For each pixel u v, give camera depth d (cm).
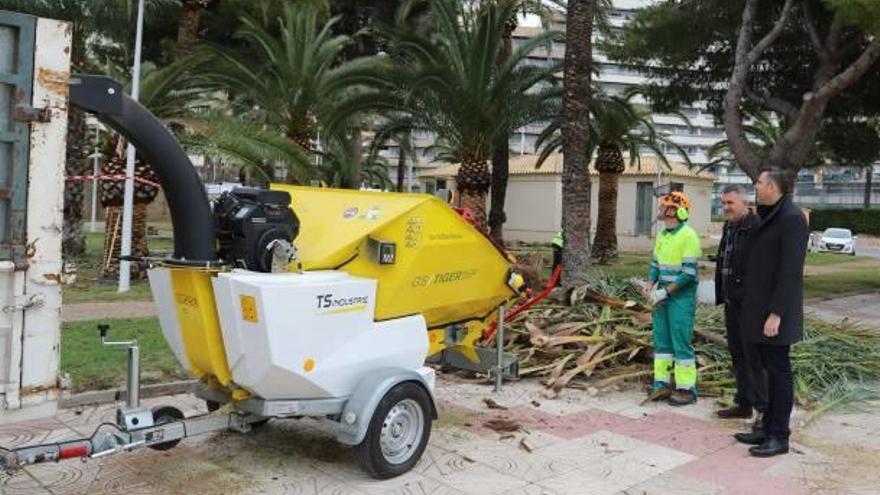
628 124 2366
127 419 462
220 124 1404
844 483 539
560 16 2767
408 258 564
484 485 515
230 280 467
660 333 755
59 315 389
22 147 370
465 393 752
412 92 1712
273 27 2509
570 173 1345
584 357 809
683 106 2188
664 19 1777
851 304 1639
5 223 371
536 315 905
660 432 648
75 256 1842
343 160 2417
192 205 479
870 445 627
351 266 535
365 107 1830
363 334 517
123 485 498
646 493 511
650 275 762
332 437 603
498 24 1702
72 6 1547
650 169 3562
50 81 375
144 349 850
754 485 532
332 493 493
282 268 500
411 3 2695
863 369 819
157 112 1420
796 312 587
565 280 1311
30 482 500
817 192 9238
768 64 1834
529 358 827
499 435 623
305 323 475
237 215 495
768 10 1645
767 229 599
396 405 517
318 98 1980
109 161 1478
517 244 3434
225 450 569
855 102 1808
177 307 504
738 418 693
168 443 502
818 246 4325
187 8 1738
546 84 1850
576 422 669
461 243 610
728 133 1541
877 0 1134
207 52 1500
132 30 1758
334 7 2978
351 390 513
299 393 491
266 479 514
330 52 1983
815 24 1627
